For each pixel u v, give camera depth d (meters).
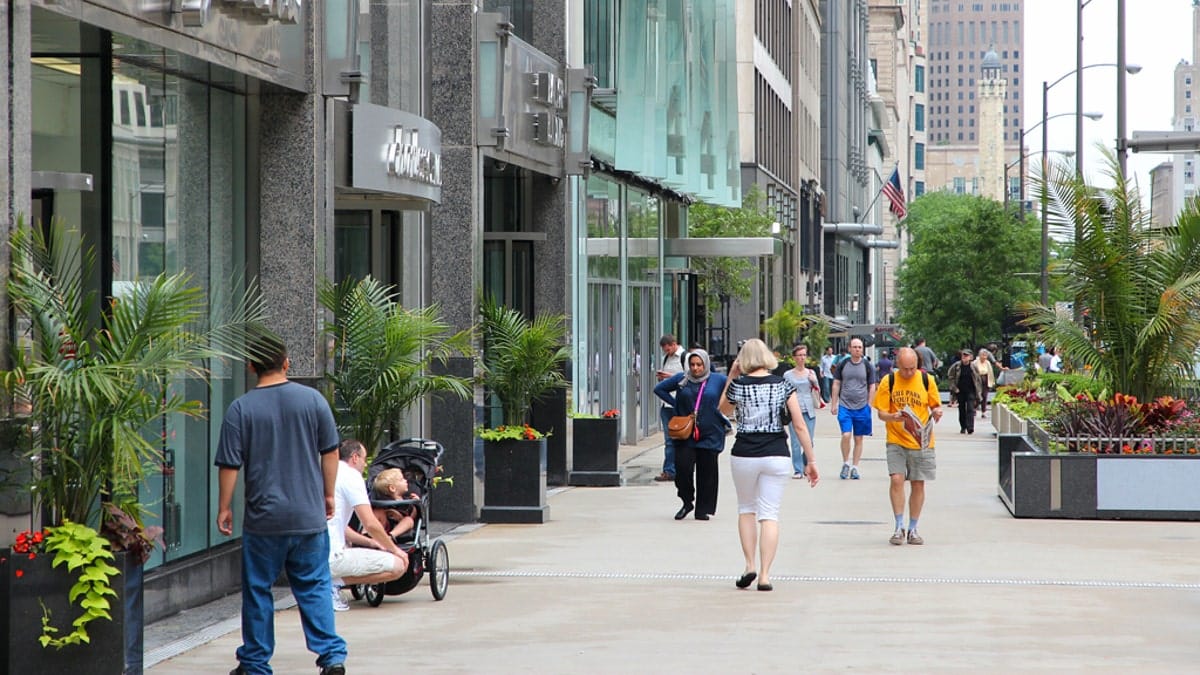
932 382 25.88
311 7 21.95
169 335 14.13
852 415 38.50
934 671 15.23
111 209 18.39
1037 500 29.98
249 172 22.03
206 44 18.95
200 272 20.77
